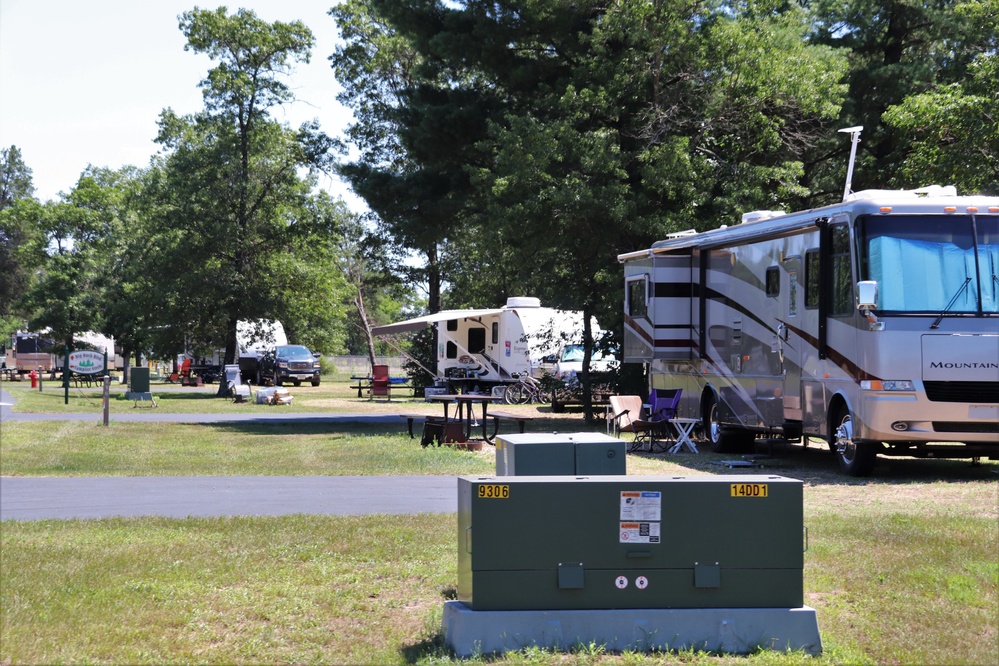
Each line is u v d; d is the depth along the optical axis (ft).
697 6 87.25
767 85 83.15
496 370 131.64
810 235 53.11
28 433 77.15
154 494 45.42
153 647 21.86
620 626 21.16
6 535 34.27
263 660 21.07
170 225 163.73
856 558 30.30
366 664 20.74
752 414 59.36
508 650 20.85
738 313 61.11
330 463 58.18
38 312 229.04
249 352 204.03
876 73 94.48
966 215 48.47
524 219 83.05
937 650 21.65
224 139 161.68
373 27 163.63
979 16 79.82
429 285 178.50
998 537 33.27
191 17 161.99
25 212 235.61
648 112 87.15
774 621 21.43
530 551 21.13
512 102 98.89
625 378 90.27
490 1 92.89
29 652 21.18
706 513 21.45
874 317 47.52
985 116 77.82
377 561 30.22
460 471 54.54
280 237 166.50
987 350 47.47
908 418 47.29
